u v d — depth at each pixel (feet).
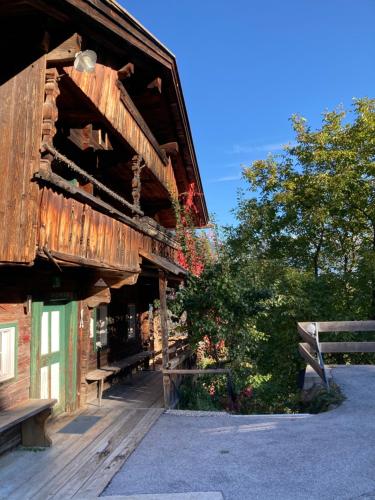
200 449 17.58
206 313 30.91
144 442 18.78
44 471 15.71
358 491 13.05
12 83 16.60
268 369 47.01
